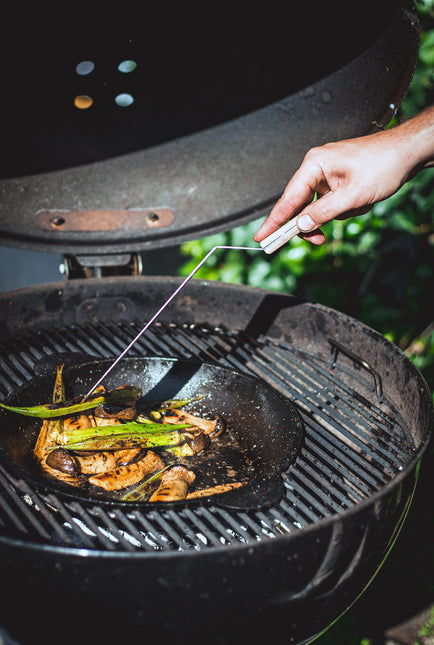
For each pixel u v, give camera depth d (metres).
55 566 0.80
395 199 1.79
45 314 1.26
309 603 0.88
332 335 1.24
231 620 0.84
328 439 1.08
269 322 1.29
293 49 1.13
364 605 1.43
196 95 1.21
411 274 1.88
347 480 1.03
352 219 1.81
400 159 1.01
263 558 0.82
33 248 1.18
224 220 1.21
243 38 1.14
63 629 0.84
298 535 0.82
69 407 1.04
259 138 1.20
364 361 1.17
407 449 1.05
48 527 0.93
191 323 1.32
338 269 1.98
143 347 1.24
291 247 1.91
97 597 0.81
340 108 1.14
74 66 1.15
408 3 1.01
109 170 1.22
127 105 1.21
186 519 0.93
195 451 1.06
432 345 1.88
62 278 2.24
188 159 1.23
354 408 1.14
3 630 0.87
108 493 0.99
